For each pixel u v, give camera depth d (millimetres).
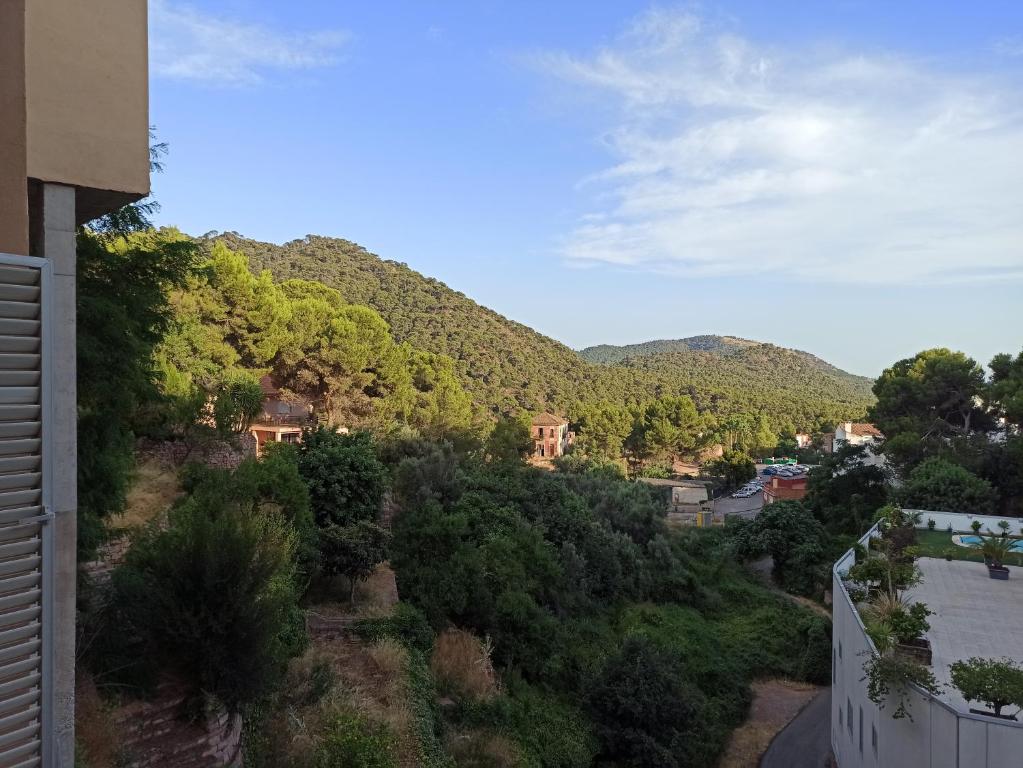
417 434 36375
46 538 4145
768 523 42094
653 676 20141
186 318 29656
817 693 29000
